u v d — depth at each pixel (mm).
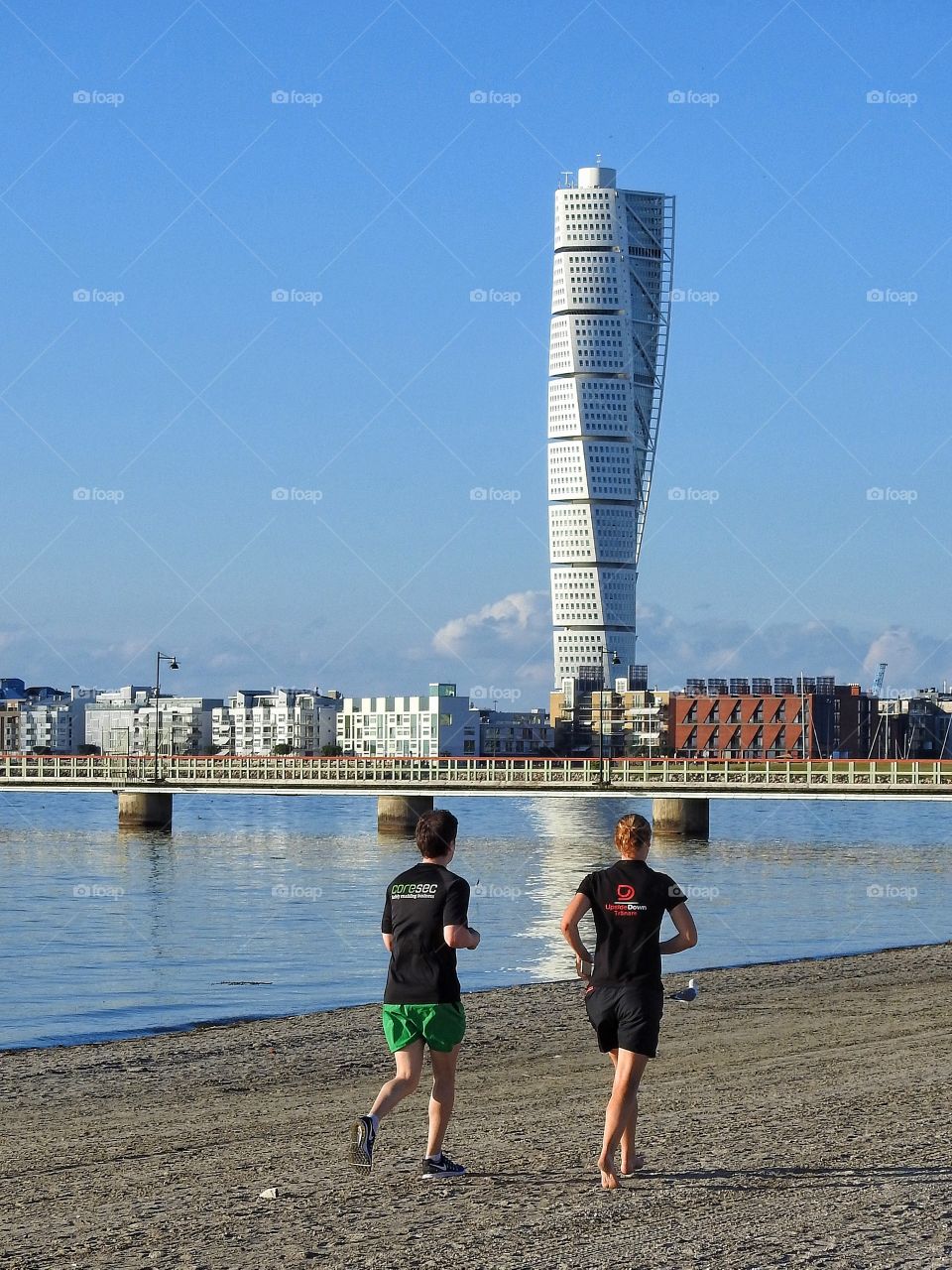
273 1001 41781
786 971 44062
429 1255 14023
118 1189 17422
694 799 136750
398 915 17047
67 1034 35688
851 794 122562
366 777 148750
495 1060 29078
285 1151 19609
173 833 154250
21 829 162250
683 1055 28422
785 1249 14008
